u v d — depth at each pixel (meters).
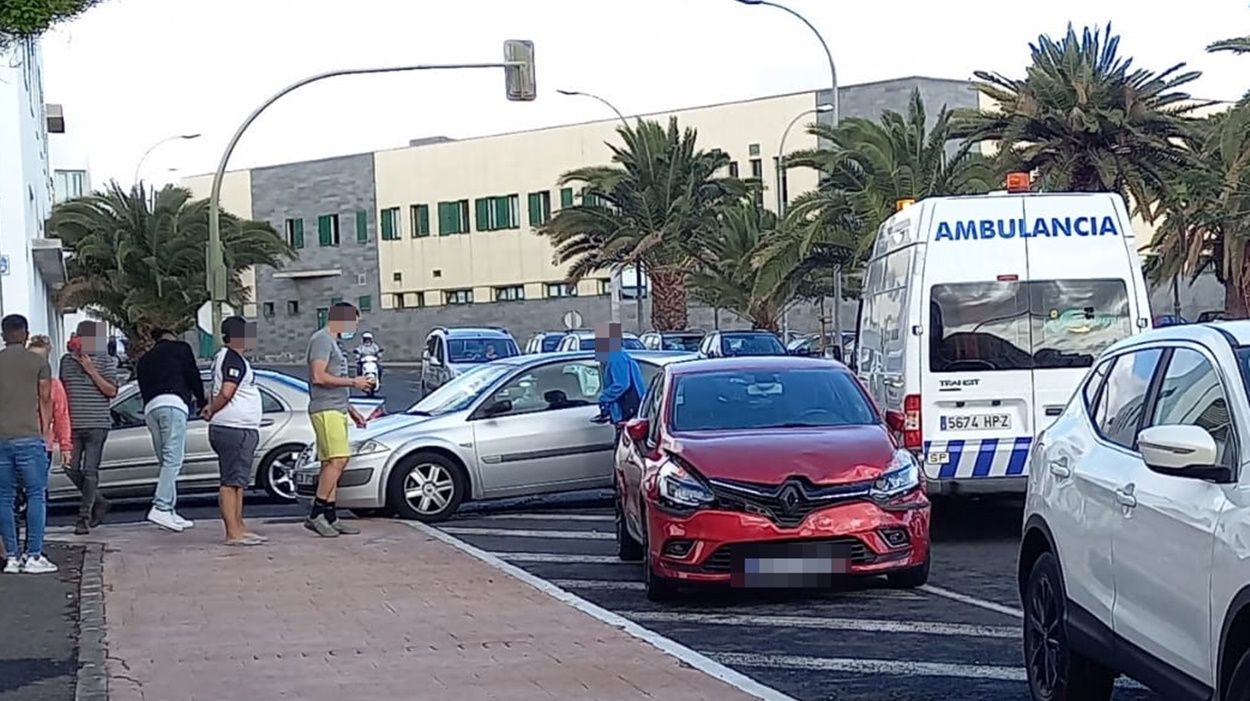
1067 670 6.88
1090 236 12.84
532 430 15.50
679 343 37.19
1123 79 26.62
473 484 15.34
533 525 15.09
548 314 67.00
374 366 46.09
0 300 25.42
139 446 17.02
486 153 68.50
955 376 12.66
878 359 14.00
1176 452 5.39
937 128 30.73
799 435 10.59
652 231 40.38
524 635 9.26
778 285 32.53
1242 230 26.59
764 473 9.98
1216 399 5.80
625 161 40.78
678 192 40.66
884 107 56.84
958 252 12.73
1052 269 12.77
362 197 72.62
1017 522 14.29
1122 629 6.13
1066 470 6.96
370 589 11.02
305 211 74.31
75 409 14.41
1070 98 26.58
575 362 15.96
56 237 38.38
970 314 12.72
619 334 14.91
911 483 10.25
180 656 8.82
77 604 10.63
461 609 10.17
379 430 15.53
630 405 14.84
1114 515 6.24
